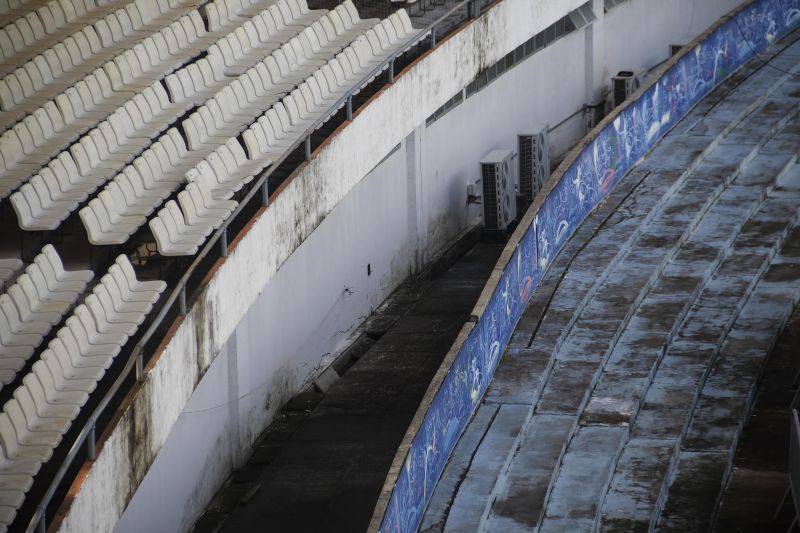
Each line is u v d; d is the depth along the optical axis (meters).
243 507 57.34
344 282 70.56
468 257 80.56
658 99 84.56
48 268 49.78
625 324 67.81
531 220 69.31
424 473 53.47
